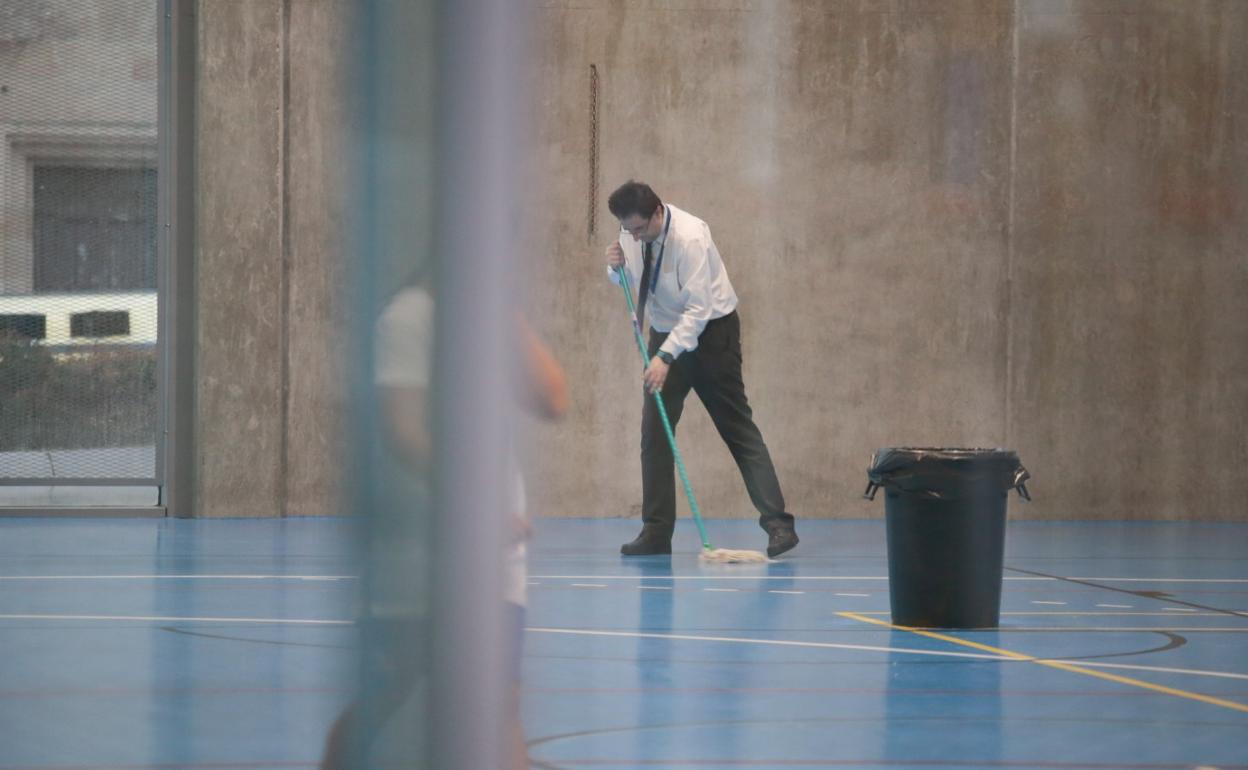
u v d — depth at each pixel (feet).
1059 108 83.61
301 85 79.15
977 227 83.61
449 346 3.82
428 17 3.71
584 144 81.05
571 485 81.00
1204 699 25.58
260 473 78.74
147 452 79.20
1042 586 49.42
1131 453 84.28
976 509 36.60
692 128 82.28
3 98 78.23
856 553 61.87
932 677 28.09
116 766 18.38
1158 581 51.52
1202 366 83.76
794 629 36.11
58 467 78.74
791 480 83.10
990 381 83.71
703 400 60.70
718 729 21.88
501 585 4.00
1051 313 83.92
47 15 78.48
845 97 83.10
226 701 23.63
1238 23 84.33
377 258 3.71
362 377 3.78
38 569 50.44
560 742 20.45
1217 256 84.48
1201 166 83.71
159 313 79.20
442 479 3.87
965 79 83.25
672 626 36.17
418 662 3.97
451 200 3.74
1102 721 23.18
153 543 62.23
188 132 79.00
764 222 82.84
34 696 24.04
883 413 83.41
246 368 78.59
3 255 78.07
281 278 78.74
